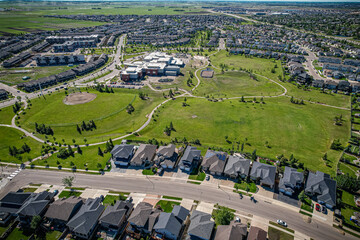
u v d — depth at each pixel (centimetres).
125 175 10338
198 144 12425
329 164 10806
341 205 8700
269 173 9725
